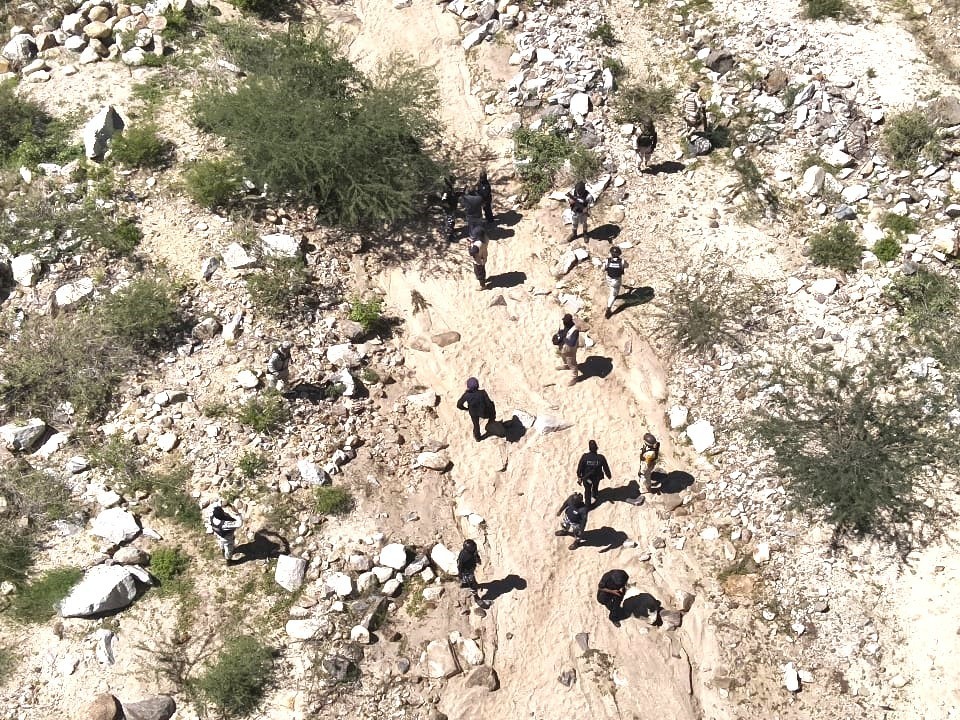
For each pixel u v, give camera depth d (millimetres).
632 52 22109
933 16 21109
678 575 14336
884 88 19719
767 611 13750
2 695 12094
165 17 21719
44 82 20250
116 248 17125
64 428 15031
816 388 15703
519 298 18219
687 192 19312
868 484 14141
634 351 17203
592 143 20266
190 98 20000
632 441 16031
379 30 23797
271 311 16781
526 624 13797
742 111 20391
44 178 18031
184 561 13656
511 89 21625
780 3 21953
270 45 21219
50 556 13453
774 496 14648
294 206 18750
